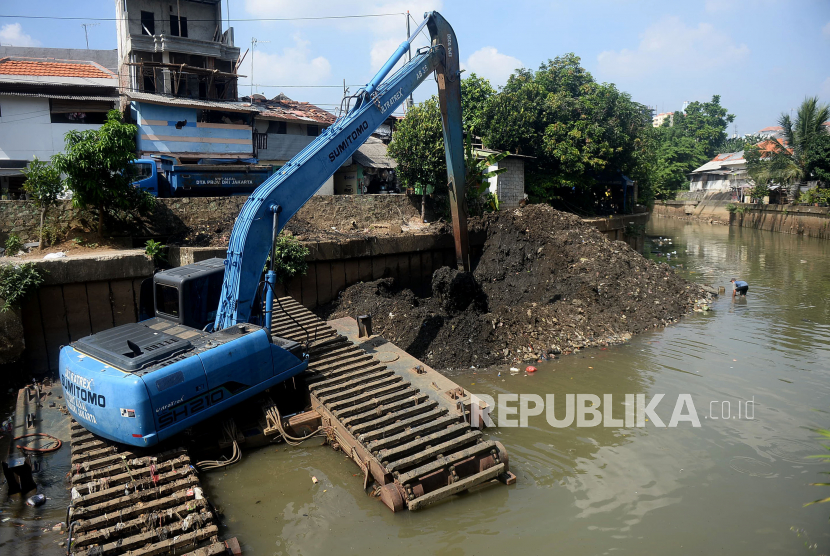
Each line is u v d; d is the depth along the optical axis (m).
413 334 13.66
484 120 27.19
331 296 15.95
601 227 25.97
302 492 7.71
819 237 36.38
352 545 6.53
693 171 64.56
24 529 6.86
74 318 12.30
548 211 19.06
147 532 6.44
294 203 10.01
